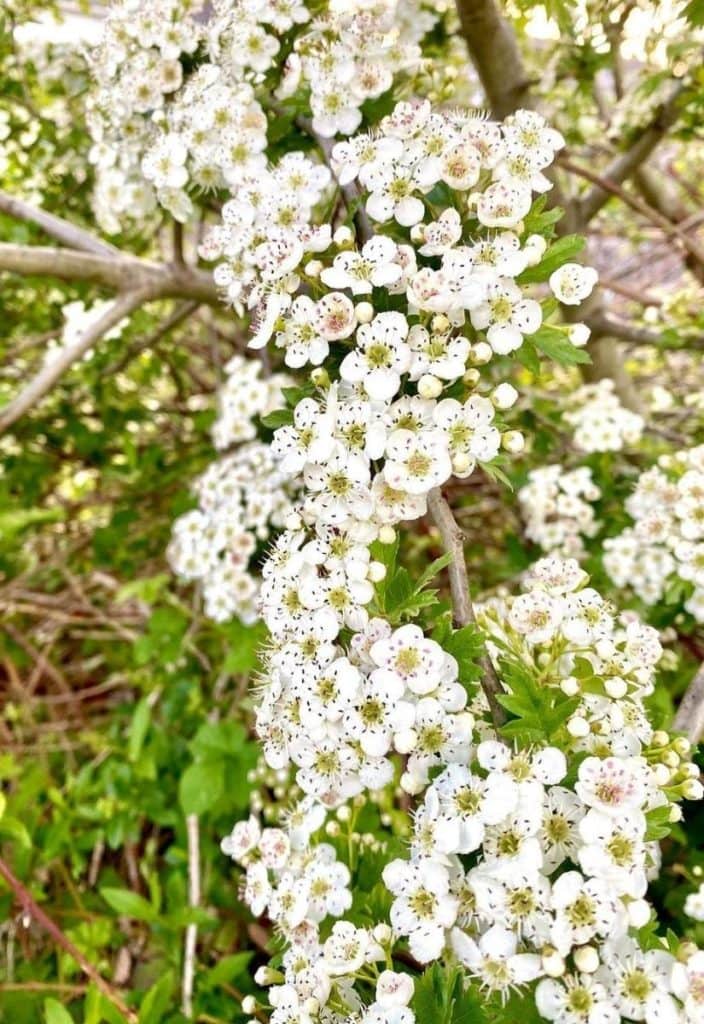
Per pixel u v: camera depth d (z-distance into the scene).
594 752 0.15
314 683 0.15
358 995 0.15
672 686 0.29
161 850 0.36
